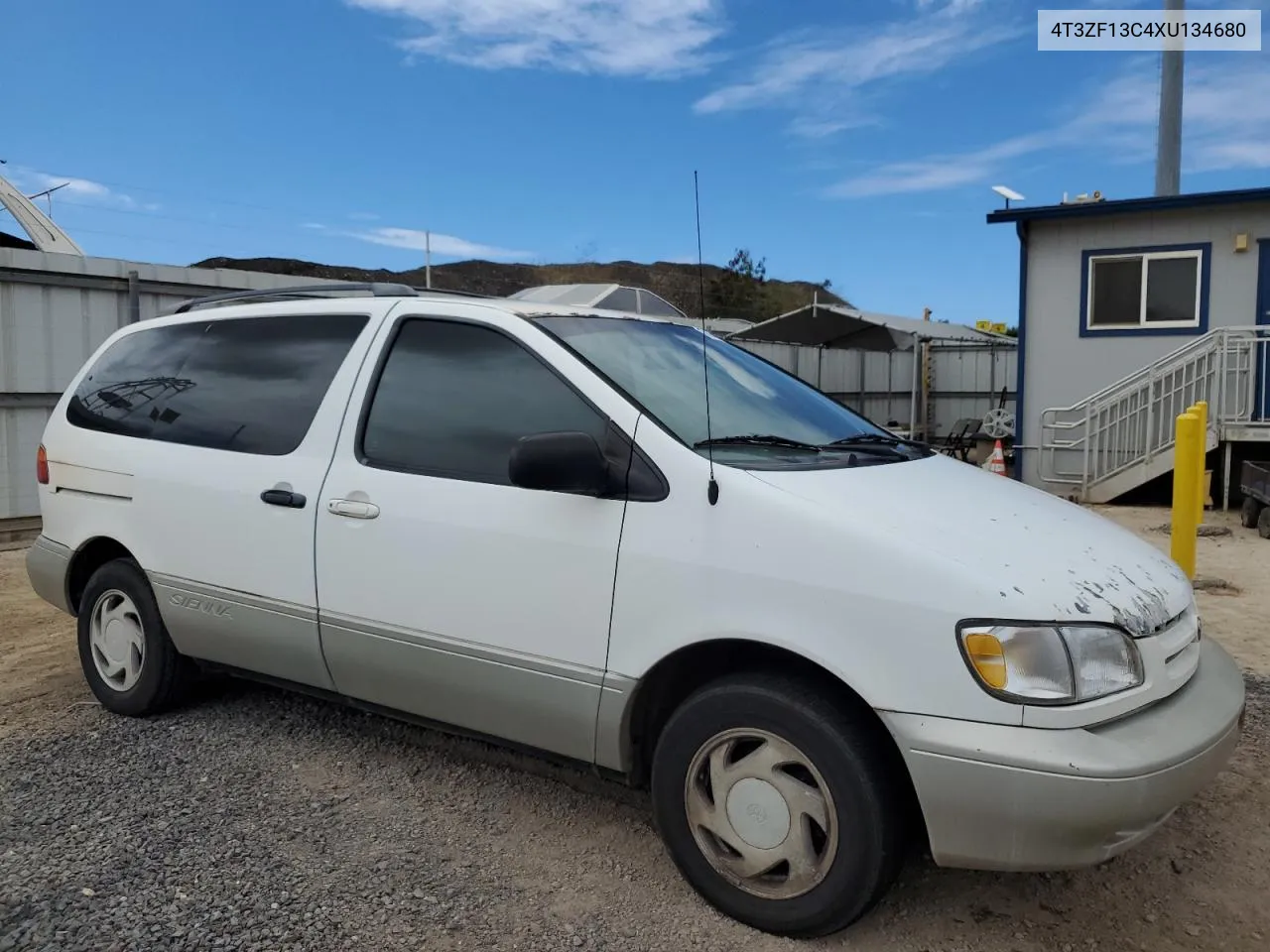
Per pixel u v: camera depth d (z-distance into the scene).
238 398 4.12
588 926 2.89
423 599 3.39
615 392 3.17
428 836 3.42
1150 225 12.93
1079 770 2.41
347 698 3.79
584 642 3.06
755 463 3.05
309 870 3.18
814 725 2.71
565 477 2.94
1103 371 13.37
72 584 4.71
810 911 2.76
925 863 3.29
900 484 3.13
